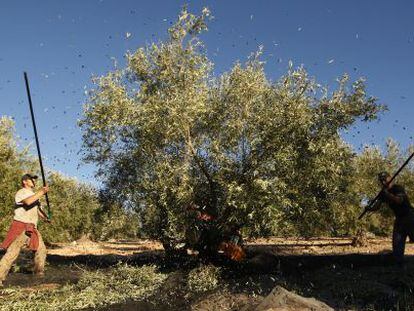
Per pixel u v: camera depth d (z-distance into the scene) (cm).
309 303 626
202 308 704
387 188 1104
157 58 1083
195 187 1037
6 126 1802
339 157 1024
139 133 1105
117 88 1041
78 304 765
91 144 1194
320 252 1545
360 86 1012
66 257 1555
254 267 1018
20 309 739
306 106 1008
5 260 954
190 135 1064
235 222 1004
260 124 1000
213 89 1063
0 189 1719
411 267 1032
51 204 2194
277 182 944
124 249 2066
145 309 728
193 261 1099
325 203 1075
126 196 1215
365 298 756
